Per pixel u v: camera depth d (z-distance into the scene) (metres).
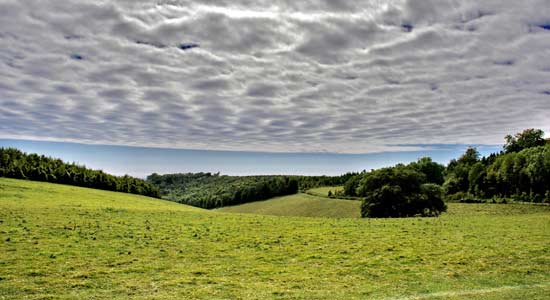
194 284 18.36
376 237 31.14
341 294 16.77
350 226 38.38
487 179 113.44
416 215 68.06
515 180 102.94
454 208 80.69
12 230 30.05
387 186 67.94
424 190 69.50
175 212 53.09
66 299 15.82
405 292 17.06
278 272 20.78
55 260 22.02
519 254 24.02
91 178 117.31
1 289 16.84
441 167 125.62
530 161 96.50
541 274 19.92
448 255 24.16
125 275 19.67
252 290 17.36
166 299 15.93
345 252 25.80
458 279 19.28
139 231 33.00
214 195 195.62
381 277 19.75
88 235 29.94
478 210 75.56
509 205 81.94
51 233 29.84
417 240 29.38
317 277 19.78
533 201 90.06
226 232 34.03
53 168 114.94
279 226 38.56
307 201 136.50
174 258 23.78
